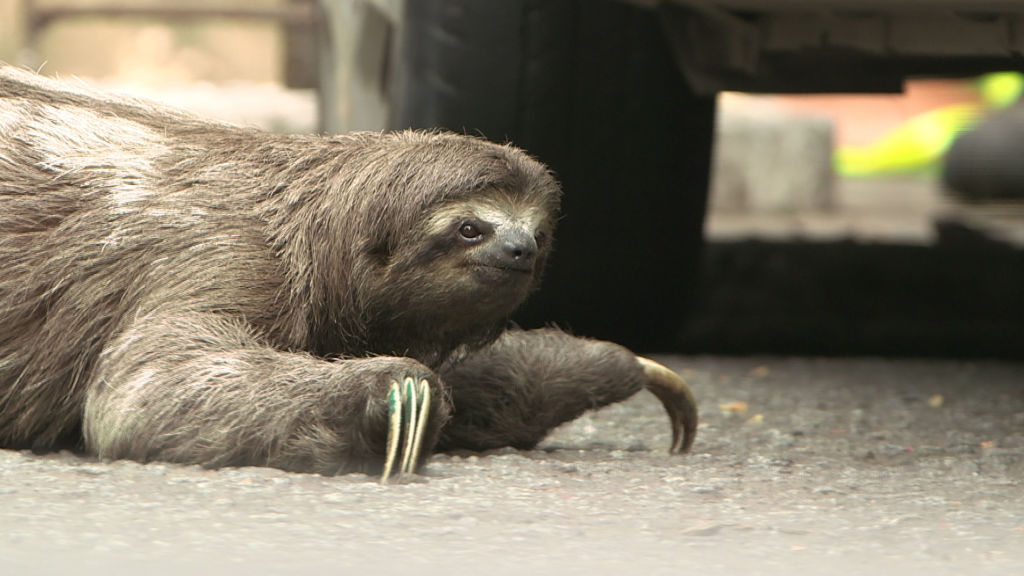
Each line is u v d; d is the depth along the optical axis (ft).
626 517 26.53
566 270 52.54
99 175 32.99
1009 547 24.93
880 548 24.63
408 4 49.26
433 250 30.86
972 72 52.06
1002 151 113.50
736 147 122.62
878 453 36.19
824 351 61.00
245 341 30.83
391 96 50.60
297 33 112.06
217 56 204.95
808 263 80.28
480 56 48.55
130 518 24.94
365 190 31.09
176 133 34.19
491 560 22.91
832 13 46.42
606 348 35.81
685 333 63.46
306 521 25.16
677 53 48.49
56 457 31.73
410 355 33.01
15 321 32.55
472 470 30.81
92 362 32.19
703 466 32.86
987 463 34.60
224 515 25.41
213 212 32.12
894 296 73.92
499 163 30.99
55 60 199.31
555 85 49.49
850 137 191.11
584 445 37.11
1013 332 65.98
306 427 28.91
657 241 53.78
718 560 23.45
